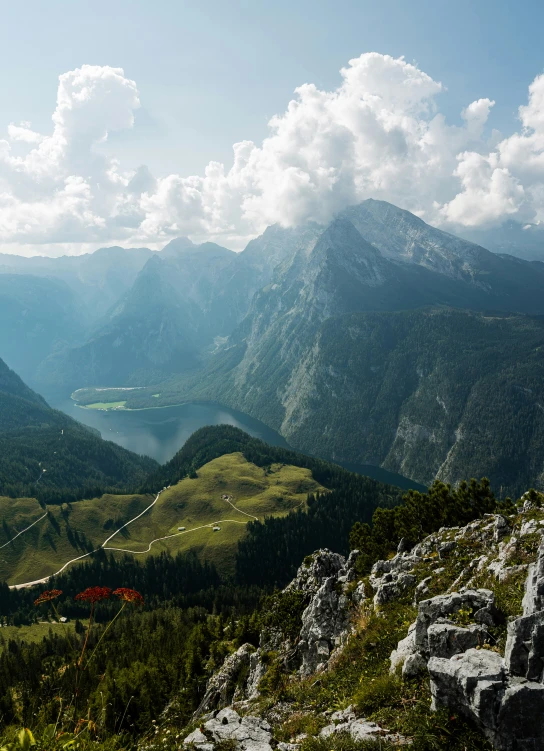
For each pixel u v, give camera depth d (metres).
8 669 118.06
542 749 13.74
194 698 68.00
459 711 15.73
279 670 43.59
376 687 20.47
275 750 19.03
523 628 15.52
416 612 28.75
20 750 12.62
